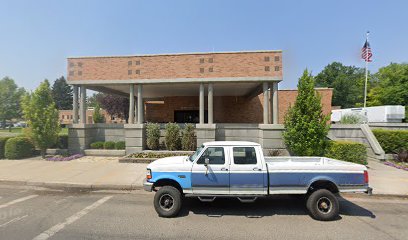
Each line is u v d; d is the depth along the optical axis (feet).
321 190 19.04
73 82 50.83
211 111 48.26
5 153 46.32
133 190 27.63
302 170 19.38
